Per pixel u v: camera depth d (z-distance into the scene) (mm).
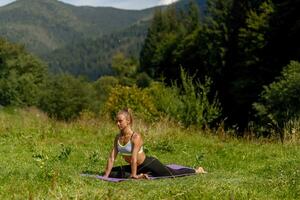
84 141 16969
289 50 53469
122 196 7727
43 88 89750
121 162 13656
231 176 10789
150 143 16609
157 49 100938
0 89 90500
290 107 34812
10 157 13148
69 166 12289
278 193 8656
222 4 72500
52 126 19109
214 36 69062
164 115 27469
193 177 10523
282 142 17844
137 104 33719
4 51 94875
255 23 55406
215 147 16688
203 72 76625
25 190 8516
